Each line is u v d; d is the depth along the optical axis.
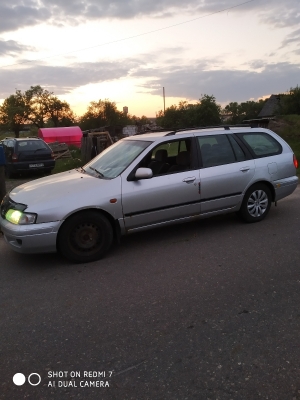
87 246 4.59
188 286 3.83
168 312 3.34
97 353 2.80
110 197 4.61
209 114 48.00
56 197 4.46
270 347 2.77
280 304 3.38
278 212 6.54
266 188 5.92
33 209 4.32
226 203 5.52
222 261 4.44
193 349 2.79
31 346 2.94
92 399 2.36
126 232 4.86
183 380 2.47
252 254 4.61
